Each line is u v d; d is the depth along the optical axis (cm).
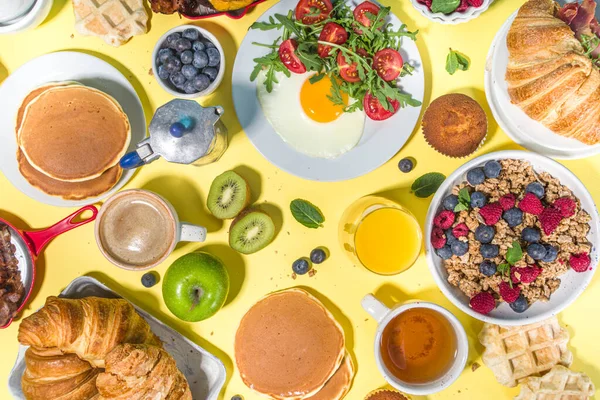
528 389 83
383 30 83
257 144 84
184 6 83
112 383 77
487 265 81
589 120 77
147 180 88
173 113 75
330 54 82
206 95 86
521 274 80
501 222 82
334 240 88
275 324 87
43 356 81
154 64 83
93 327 79
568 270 81
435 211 80
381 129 84
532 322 80
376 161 84
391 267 82
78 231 88
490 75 84
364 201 85
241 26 87
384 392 87
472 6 81
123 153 82
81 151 81
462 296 83
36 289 88
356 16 81
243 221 85
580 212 80
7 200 88
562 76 75
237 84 84
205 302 83
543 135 82
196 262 82
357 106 83
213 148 81
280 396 86
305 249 88
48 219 88
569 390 83
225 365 88
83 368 81
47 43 88
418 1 83
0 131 85
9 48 88
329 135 85
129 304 84
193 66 82
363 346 88
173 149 75
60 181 84
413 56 83
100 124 81
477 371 88
